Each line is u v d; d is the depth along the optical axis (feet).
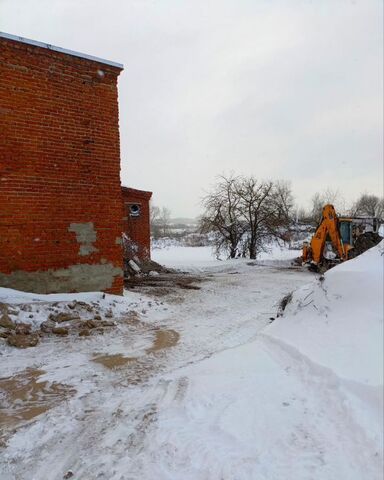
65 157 31.94
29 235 30.25
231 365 18.26
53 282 31.30
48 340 24.29
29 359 20.98
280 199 98.17
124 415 14.30
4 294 28.07
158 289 44.78
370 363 14.05
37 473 11.10
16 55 29.63
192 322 29.17
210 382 16.42
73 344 23.58
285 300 25.50
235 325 28.04
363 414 11.99
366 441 10.92
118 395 16.19
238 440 11.89
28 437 13.07
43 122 30.86
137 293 39.65
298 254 102.27
